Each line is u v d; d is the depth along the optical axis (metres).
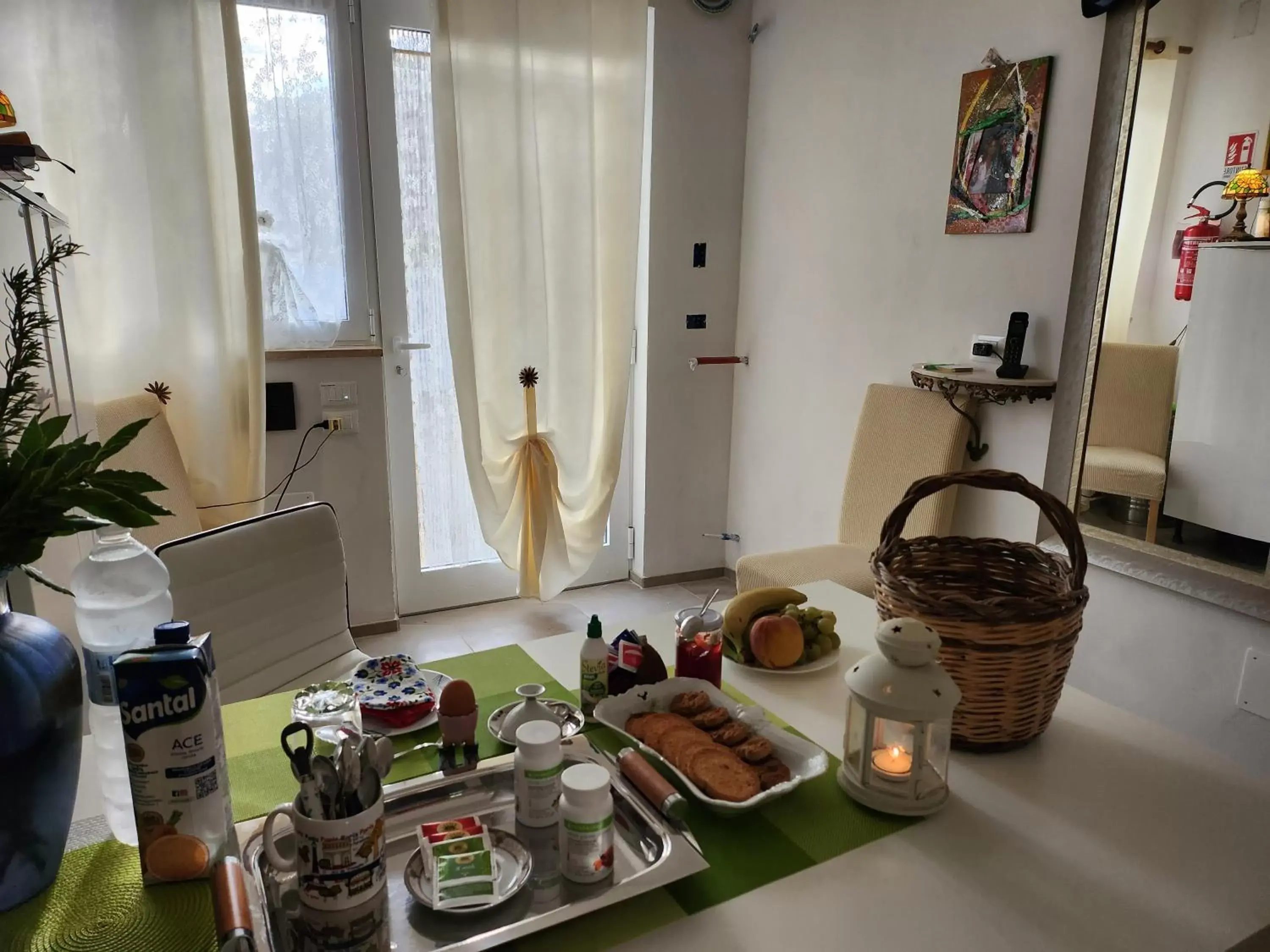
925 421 2.61
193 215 2.46
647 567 3.65
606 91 2.93
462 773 1.03
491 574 3.43
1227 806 1.04
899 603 1.12
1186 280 1.95
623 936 0.80
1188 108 1.91
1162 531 2.05
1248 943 0.82
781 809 1.01
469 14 2.65
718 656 1.27
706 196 3.35
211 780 0.85
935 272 2.62
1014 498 2.44
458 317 2.81
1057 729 1.22
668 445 3.53
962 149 2.47
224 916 0.73
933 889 0.87
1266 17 1.75
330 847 0.75
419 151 2.94
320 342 2.84
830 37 2.91
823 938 0.80
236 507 2.67
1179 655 2.08
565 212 2.94
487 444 3.01
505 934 0.78
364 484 2.98
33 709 0.78
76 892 0.85
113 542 1.00
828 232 3.02
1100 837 0.97
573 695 1.27
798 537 3.33
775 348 3.34
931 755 1.02
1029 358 2.36
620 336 3.09
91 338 2.43
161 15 2.32
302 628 1.64
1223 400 1.90
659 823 0.92
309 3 2.61
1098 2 2.02
